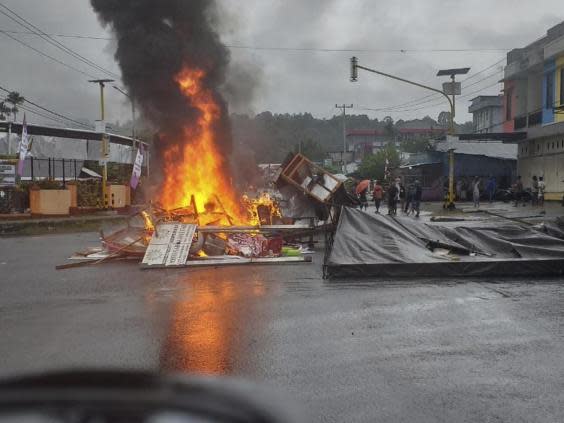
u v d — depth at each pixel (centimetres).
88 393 109
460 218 2319
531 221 2075
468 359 582
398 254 1148
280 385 511
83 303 892
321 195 1739
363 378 528
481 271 1100
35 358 603
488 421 430
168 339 671
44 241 1942
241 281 1075
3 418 107
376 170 5619
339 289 980
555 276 1103
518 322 735
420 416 441
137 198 3484
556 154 3122
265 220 1828
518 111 3881
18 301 916
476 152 4075
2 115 4150
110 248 1434
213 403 111
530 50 3728
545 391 490
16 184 2614
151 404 107
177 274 1176
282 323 740
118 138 4128
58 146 3575
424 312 798
